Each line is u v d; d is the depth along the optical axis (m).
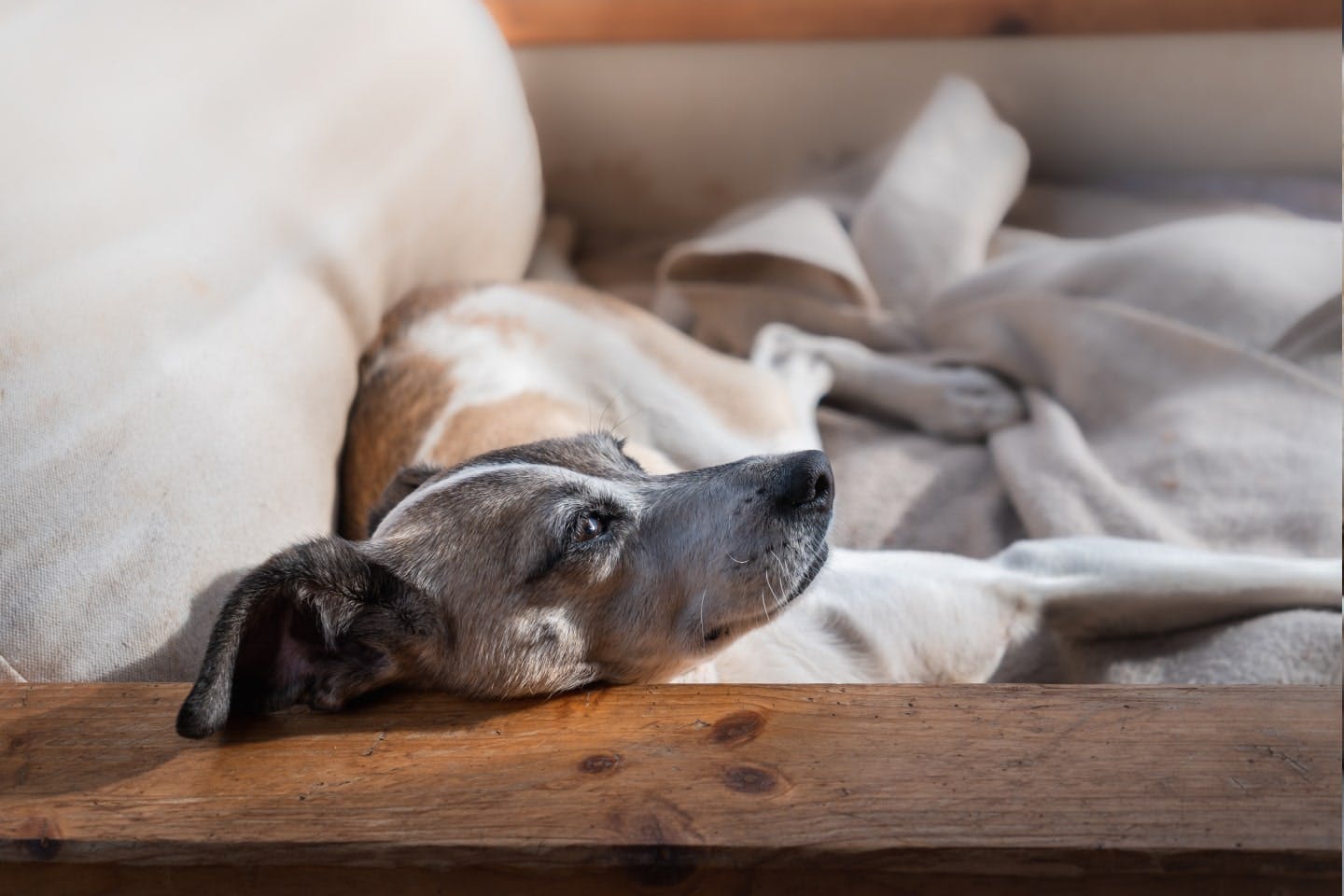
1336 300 2.67
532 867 1.20
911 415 3.11
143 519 1.67
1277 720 1.31
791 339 3.26
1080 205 3.84
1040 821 1.18
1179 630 2.29
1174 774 1.23
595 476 1.88
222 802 1.28
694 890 1.20
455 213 2.80
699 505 1.81
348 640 1.59
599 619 1.77
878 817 1.20
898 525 2.78
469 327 2.69
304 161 2.22
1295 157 3.84
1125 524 2.47
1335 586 2.18
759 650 2.15
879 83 3.86
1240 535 2.44
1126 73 3.80
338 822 1.24
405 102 2.55
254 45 2.22
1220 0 3.62
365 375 2.49
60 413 1.61
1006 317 3.12
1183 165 3.92
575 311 2.82
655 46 3.83
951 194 3.50
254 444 1.87
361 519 2.32
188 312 1.83
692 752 1.32
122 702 1.47
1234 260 2.82
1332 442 2.49
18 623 1.55
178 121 1.98
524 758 1.33
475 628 1.67
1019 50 3.81
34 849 1.24
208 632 1.72
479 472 1.83
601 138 3.97
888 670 2.26
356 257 2.35
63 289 1.66
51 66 1.85
